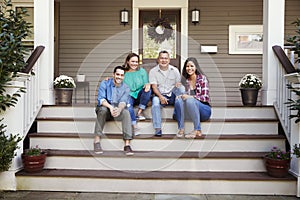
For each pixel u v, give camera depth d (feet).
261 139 11.48
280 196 10.05
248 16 19.60
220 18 19.71
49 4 13.55
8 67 9.81
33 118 12.15
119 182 10.37
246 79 13.50
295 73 9.84
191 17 19.77
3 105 10.16
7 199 9.62
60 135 11.80
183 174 10.61
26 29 10.68
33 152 10.66
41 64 13.32
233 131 12.18
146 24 20.21
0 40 9.84
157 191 10.33
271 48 12.91
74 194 10.16
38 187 10.46
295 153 9.62
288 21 19.24
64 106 12.91
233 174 10.60
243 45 19.69
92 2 20.02
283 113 11.63
